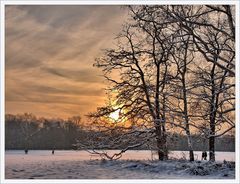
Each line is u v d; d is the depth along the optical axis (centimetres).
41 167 2158
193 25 1881
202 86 2102
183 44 1939
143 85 2527
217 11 1772
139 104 2553
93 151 2594
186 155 2719
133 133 2544
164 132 2412
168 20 1739
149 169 1992
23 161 2692
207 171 1783
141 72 2564
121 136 2567
